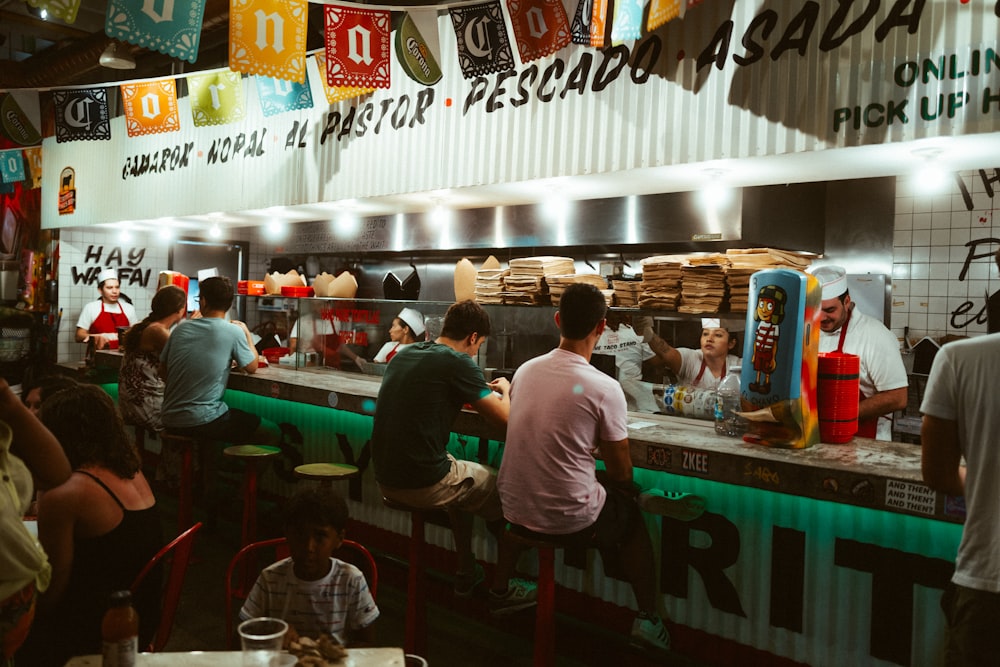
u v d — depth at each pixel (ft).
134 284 27.68
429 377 10.11
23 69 25.16
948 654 6.40
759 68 10.85
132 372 16.65
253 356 15.80
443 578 13.08
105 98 15.12
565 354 9.10
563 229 17.02
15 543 5.93
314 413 15.75
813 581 9.00
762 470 8.68
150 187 22.81
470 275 14.70
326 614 7.74
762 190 14.73
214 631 11.87
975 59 9.13
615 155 12.46
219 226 25.16
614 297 12.26
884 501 7.78
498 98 14.17
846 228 16.79
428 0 15.46
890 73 9.77
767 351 9.15
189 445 14.53
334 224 22.43
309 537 7.50
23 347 26.61
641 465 9.87
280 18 10.80
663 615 10.36
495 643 11.62
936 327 15.64
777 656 9.30
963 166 11.33
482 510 10.95
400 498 10.28
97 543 7.55
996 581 5.98
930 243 15.67
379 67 11.80
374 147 16.60
